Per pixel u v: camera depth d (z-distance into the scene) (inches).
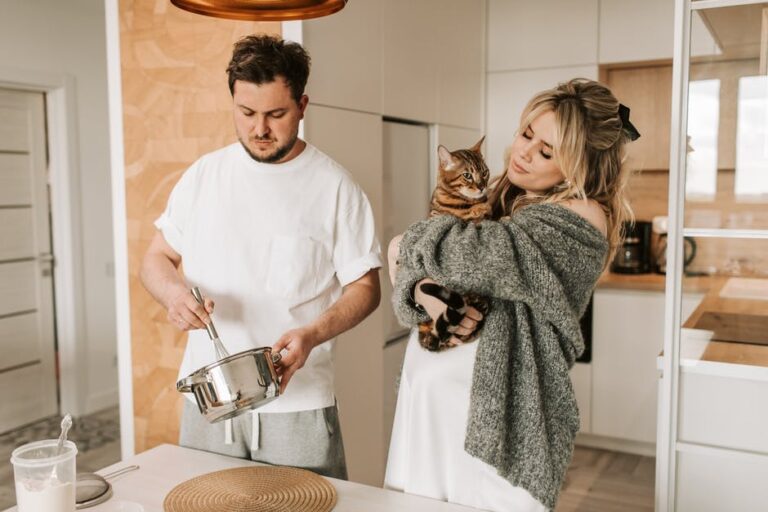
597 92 46.5
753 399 75.4
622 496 127.2
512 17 158.1
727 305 75.6
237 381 49.6
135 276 108.5
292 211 64.1
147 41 103.9
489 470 49.4
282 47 58.8
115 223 109.6
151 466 57.5
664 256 158.4
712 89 74.1
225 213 64.8
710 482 77.9
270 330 63.6
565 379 47.3
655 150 160.7
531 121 47.4
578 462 144.1
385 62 113.3
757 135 72.8
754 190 73.4
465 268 43.5
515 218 46.8
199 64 100.3
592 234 46.0
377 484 113.4
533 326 47.6
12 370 159.5
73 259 166.7
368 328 108.8
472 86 153.2
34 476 43.4
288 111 59.6
